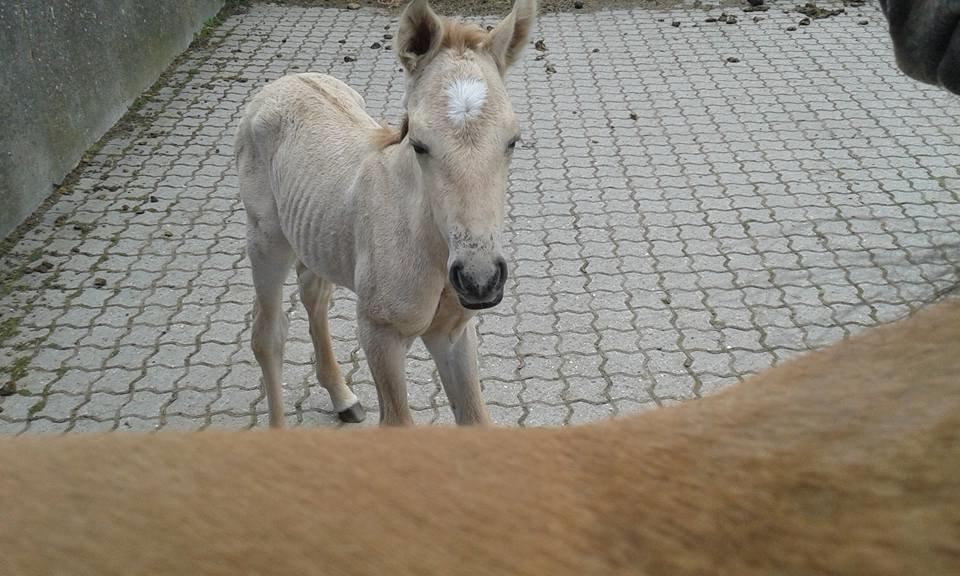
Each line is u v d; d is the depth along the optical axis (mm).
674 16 9344
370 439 1029
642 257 5078
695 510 924
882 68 7746
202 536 833
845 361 1167
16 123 5602
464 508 908
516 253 5172
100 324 4656
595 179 6023
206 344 4508
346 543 839
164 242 5441
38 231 5559
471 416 3229
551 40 8828
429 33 2877
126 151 6637
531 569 844
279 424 3807
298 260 3795
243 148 3879
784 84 7508
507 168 2768
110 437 1012
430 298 2953
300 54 8492
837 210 5457
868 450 945
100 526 839
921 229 5180
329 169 3357
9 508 856
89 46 6633
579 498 951
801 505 903
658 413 1151
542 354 4297
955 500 853
